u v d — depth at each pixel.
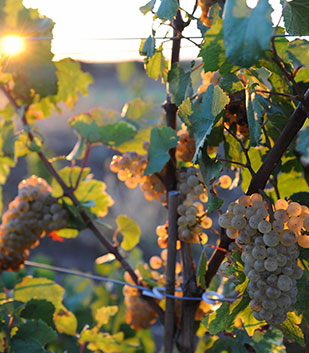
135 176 1.68
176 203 1.60
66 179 1.83
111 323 2.47
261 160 1.61
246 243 1.43
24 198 1.73
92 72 15.82
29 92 1.77
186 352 1.62
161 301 1.76
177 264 1.74
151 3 1.52
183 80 1.58
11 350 1.66
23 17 1.71
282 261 1.41
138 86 5.84
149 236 5.52
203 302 1.69
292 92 1.52
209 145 1.55
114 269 2.71
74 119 1.77
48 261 3.38
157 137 1.60
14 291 1.79
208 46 1.41
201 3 1.55
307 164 1.60
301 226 1.42
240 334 1.65
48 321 1.73
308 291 1.47
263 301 1.41
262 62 1.44
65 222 1.75
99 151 7.52
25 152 1.83
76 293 3.01
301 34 1.41
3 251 1.76
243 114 1.52
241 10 1.30
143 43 1.58
